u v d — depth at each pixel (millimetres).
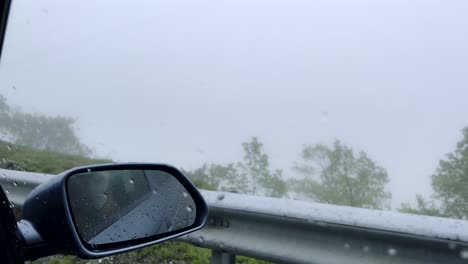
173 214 2391
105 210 2041
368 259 2742
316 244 2938
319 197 7953
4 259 1475
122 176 2178
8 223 1514
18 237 1555
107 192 2072
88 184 1955
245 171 7941
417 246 2604
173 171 2469
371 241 2750
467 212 6938
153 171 2379
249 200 3248
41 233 1643
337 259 2828
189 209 2486
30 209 1676
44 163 6020
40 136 8289
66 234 1670
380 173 8742
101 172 2057
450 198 7656
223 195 3400
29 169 5504
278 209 3064
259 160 8375
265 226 3150
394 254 2672
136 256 4059
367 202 7832
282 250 3031
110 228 2039
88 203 1934
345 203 7848
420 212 7066
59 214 1665
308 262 2906
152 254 4078
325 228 2881
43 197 1675
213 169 7555
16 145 6285
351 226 2779
